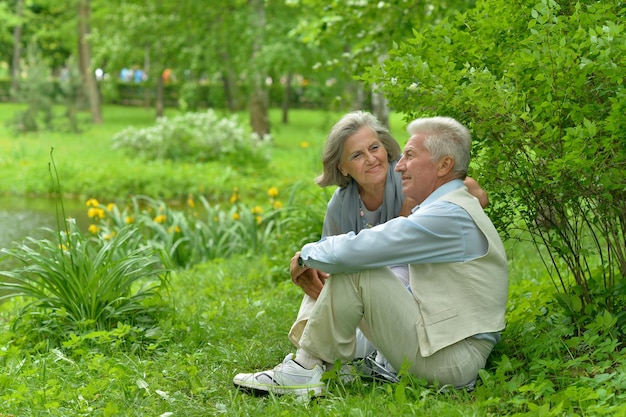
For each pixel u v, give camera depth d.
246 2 25.59
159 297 6.26
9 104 47.28
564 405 3.88
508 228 5.13
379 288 4.26
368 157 4.70
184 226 10.52
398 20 9.46
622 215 4.90
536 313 5.09
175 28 26.33
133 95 50.69
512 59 4.81
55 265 6.05
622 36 4.21
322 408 4.08
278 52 23.34
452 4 9.21
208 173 19.06
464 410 3.93
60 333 5.79
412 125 4.38
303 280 4.72
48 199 17.89
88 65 43.09
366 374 4.65
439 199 4.26
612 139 4.28
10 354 5.34
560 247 5.00
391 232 4.18
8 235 13.20
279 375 4.46
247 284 8.05
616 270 5.78
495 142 4.70
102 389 4.63
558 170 4.43
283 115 39.09
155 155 21.88
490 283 4.23
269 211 11.27
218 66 26.22
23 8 50.00
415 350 4.25
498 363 4.39
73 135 31.03
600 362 4.36
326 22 10.23
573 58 4.32
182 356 5.22
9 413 4.34
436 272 4.26
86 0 41.94
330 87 24.52
